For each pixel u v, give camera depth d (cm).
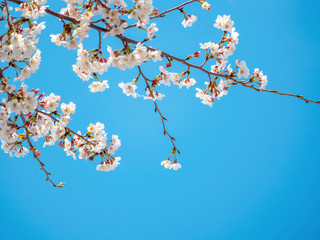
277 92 181
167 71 186
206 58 185
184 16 188
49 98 185
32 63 180
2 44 172
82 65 181
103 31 180
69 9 182
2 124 184
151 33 181
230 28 185
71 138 191
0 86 177
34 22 179
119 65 181
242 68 183
